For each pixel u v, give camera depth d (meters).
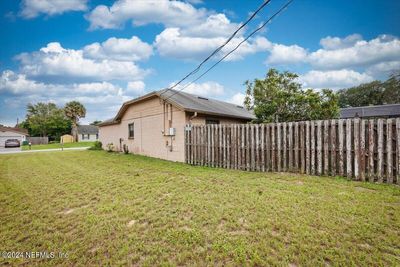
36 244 2.98
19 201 4.75
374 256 2.33
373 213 3.36
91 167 9.12
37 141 43.19
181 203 4.19
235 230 3.06
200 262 2.38
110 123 17.47
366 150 5.25
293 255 2.39
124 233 3.12
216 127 8.42
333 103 10.40
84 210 4.10
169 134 10.87
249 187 5.09
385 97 30.97
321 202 3.89
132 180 6.35
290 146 6.53
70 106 46.03
